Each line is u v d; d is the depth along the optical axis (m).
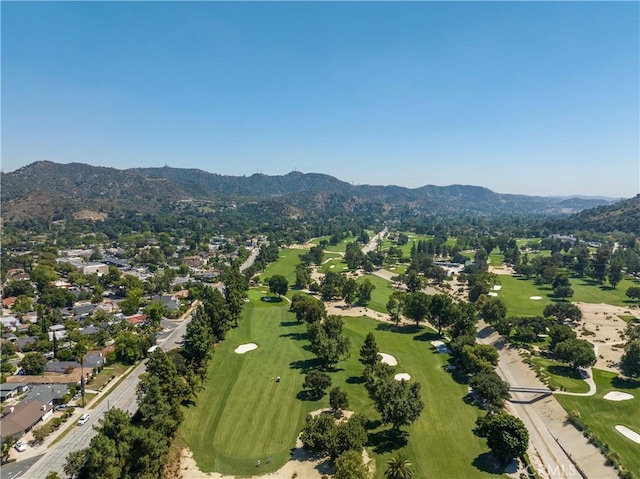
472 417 94.88
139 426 73.38
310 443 78.88
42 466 76.62
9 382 110.81
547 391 106.12
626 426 90.75
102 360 126.50
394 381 91.19
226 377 115.56
